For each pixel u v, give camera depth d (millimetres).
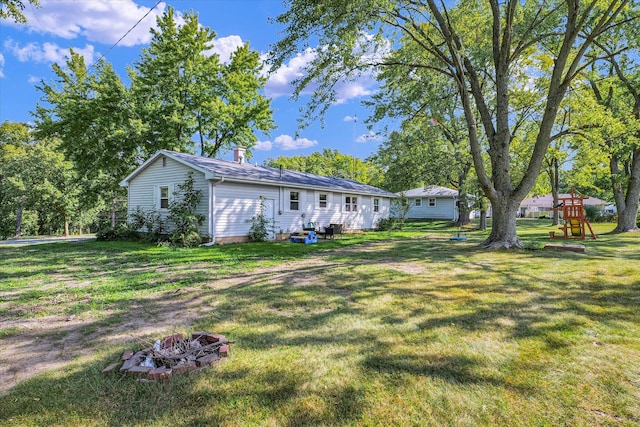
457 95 14516
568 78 8867
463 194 20922
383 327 3484
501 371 2547
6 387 2381
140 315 3982
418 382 2396
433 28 11016
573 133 10180
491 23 11555
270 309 4156
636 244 10727
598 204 40375
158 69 19906
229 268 7094
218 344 2949
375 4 8289
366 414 2047
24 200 25500
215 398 2213
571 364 2645
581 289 4938
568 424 1935
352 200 19703
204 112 20828
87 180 21969
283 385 2365
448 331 3357
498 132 9883
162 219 13977
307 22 8688
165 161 13828
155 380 2424
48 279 6176
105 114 18109
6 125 32938
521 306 4160
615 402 2139
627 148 14172
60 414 2061
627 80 14242
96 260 8531
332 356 2820
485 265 7066
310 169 53125
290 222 15461
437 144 20391
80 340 3242
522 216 48562
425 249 10203
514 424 1945
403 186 22938
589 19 11883
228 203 12734
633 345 2986
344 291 4992
